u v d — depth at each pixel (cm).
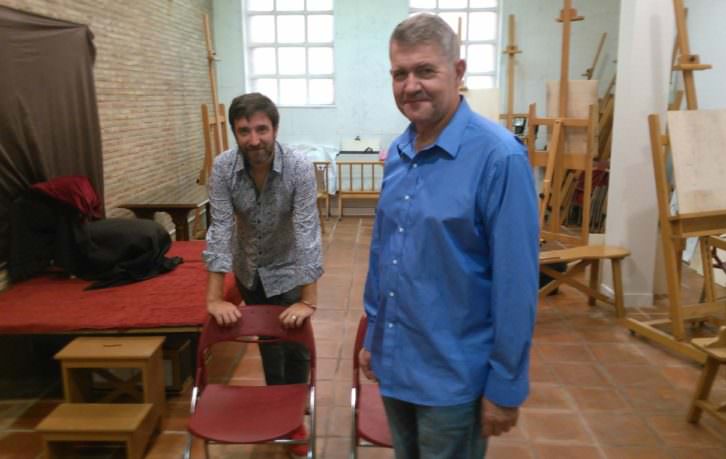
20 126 340
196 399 207
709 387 272
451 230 128
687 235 325
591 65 693
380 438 189
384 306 142
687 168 321
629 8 397
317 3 708
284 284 238
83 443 260
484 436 134
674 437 268
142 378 263
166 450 257
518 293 123
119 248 347
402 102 130
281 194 222
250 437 189
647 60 396
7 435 269
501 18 695
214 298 221
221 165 219
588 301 439
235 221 236
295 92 735
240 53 712
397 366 139
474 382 133
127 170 485
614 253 400
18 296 318
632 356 351
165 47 569
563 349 361
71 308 300
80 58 400
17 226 337
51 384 315
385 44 700
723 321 365
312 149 706
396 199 139
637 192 413
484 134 127
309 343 216
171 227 556
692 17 555
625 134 409
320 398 303
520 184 122
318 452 257
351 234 645
